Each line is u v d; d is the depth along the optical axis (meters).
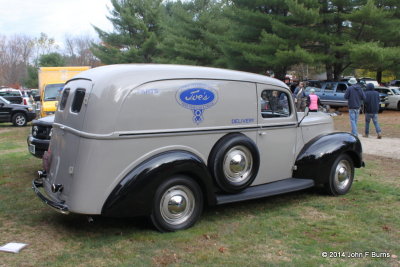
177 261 4.05
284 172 6.11
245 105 5.47
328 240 4.67
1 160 9.45
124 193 4.41
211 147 5.16
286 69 25.50
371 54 21.48
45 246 4.42
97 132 4.38
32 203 6.04
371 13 22.05
